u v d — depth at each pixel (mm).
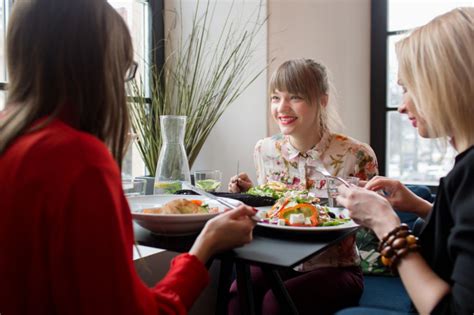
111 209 556
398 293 1534
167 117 1465
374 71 2625
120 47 652
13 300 563
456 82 705
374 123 2648
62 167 542
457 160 707
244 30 2381
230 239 807
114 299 558
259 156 1866
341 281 1328
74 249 536
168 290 704
